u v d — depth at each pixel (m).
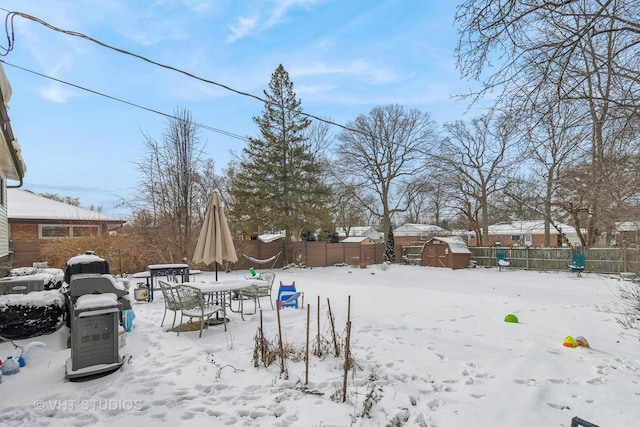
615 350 4.86
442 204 28.58
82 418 2.91
